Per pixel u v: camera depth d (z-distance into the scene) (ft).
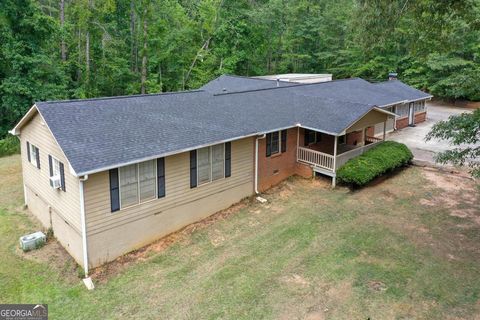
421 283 31.63
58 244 39.14
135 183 36.17
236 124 47.26
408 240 38.78
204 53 121.19
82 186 32.40
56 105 38.88
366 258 35.55
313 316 27.96
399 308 28.58
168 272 34.14
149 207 37.83
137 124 40.63
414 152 68.64
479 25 47.14
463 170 58.80
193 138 40.65
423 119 96.22
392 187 52.95
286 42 141.69
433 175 57.16
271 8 134.41
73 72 102.01
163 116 44.37
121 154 34.32
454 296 29.91
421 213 44.98
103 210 34.27
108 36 104.06
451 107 119.34
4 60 79.36
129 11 112.47
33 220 44.57
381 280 32.09
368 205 47.19
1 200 50.29
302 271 33.65
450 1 44.73
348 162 54.19
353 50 134.00
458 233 40.16
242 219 43.93
